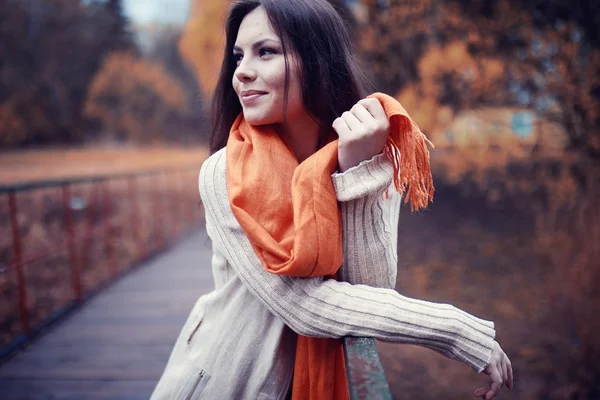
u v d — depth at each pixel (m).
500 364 0.89
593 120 4.57
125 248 6.30
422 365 3.32
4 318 3.89
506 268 5.29
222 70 1.10
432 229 7.23
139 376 2.54
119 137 28.36
